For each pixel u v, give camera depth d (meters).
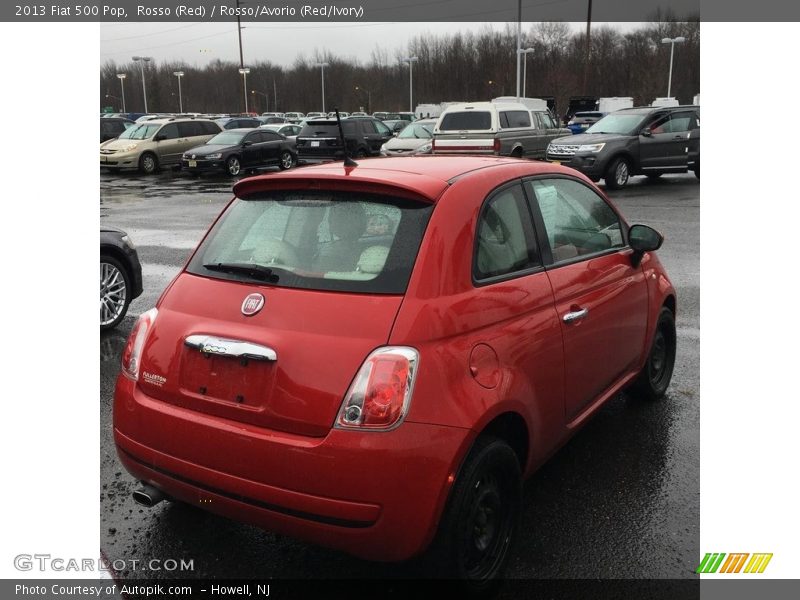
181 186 21.92
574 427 3.68
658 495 3.76
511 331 3.07
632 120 18.36
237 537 3.44
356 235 2.97
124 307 6.80
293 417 2.68
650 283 4.60
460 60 69.12
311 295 2.85
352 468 2.58
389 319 2.70
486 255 3.10
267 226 3.18
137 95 88.62
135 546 3.36
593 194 4.25
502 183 3.37
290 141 26.45
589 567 3.17
